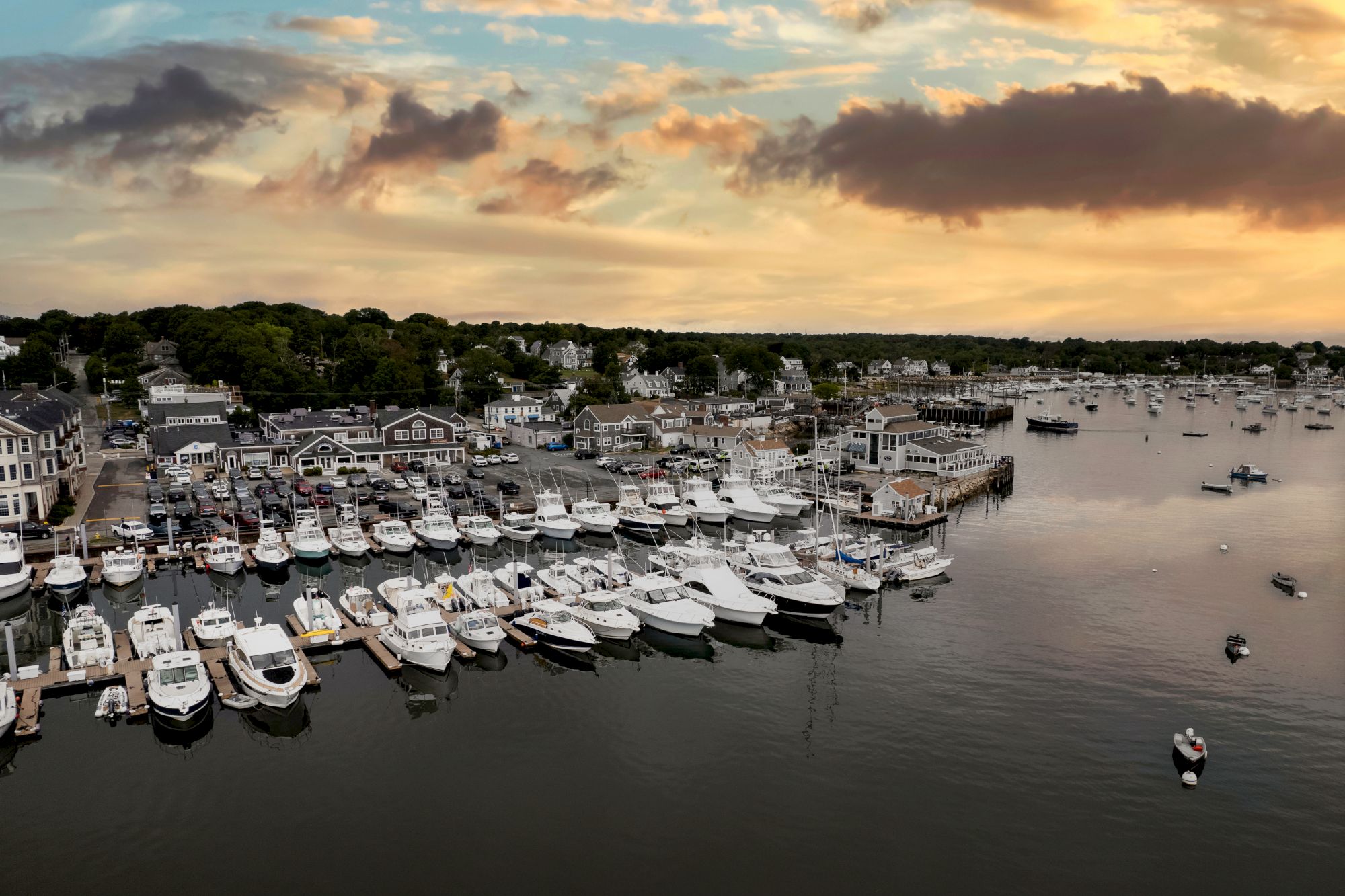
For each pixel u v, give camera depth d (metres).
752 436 146.62
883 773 41.09
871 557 75.88
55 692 48.91
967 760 42.34
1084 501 111.25
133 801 38.59
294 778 40.62
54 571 68.69
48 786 39.72
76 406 128.00
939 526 95.94
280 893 32.62
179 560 77.19
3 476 83.75
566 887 33.06
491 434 156.88
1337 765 42.00
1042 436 190.50
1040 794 39.34
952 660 54.91
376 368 187.88
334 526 88.12
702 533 93.69
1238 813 37.97
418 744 43.94
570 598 63.16
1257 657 55.16
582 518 92.62
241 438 130.00
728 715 47.38
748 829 36.66
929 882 33.47
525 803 38.59
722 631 60.84
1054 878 33.81
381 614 60.06
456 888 32.94
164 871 33.84
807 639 59.12
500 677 52.38
